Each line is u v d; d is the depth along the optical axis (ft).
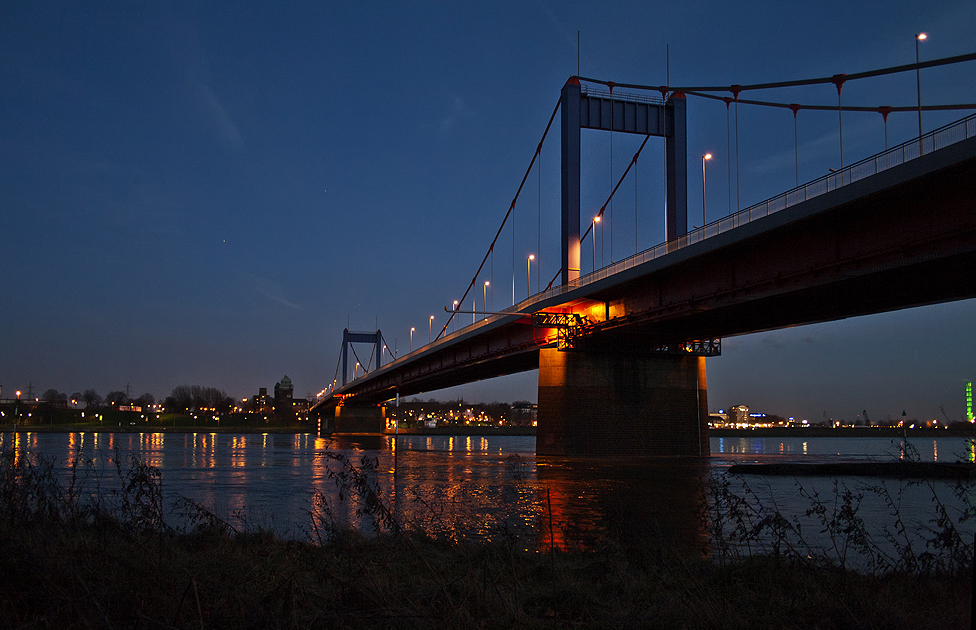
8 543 27.09
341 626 22.06
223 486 109.60
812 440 610.65
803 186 117.70
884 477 123.75
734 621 23.88
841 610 24.50
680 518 69.05
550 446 201.98
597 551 37.22
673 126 207.31
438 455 237.04
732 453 304.09
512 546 35.01
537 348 215.72
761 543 48.08
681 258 145.38
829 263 117.39
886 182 99.25
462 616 23.02
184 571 26.84
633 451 202.39
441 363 306.76
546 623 24.64
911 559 31.35
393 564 30.45
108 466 119.24
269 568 29.17
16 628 20.15
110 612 21.48
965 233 95.81
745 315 164.66
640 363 207.72
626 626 24.07
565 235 199.52
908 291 131.13
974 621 14.79
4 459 37.83
